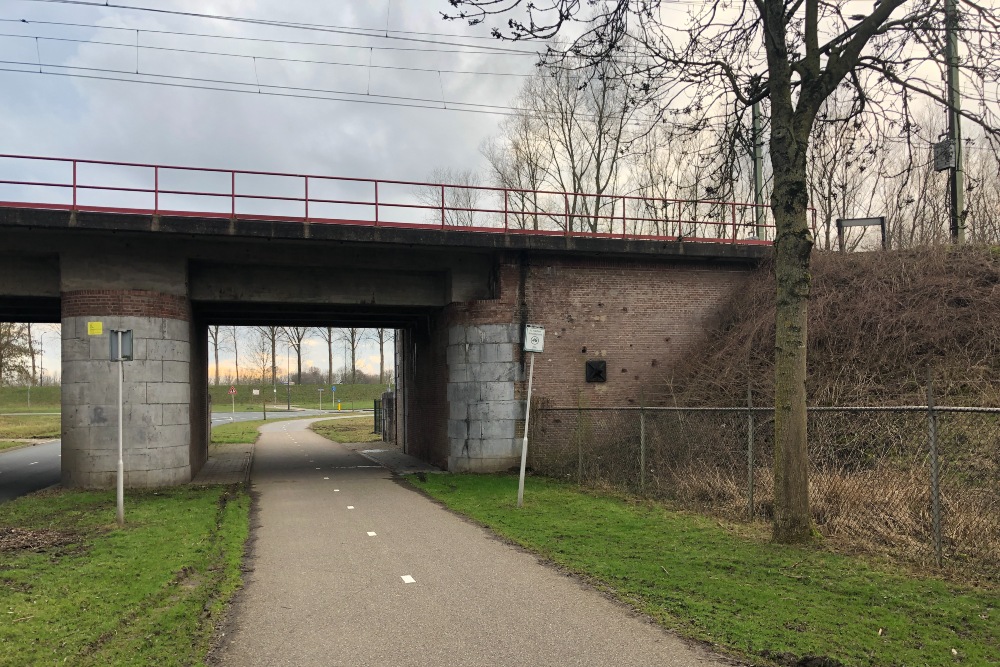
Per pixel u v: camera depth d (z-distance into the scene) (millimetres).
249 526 10617
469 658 5164
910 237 18625
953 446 9766
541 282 17578
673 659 5082
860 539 8281
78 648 5250
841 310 15039
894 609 5977
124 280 15227
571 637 5566
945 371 12617
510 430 17078
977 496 8391
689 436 13609
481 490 13914
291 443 30094
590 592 6797
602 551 8398
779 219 8602
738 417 13531
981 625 5516
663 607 6227
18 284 15289
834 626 5602
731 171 10594
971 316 13516
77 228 14234
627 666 4973
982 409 6930
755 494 10539
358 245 16469
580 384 17562
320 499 13320
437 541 9344
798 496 8422
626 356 17984
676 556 8031
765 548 8211
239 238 15453
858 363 13828
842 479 9562
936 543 7312
